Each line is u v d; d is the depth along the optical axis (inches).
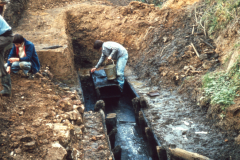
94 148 140.5
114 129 173.3
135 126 204.7
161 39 282.0
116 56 239.1
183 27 279.3
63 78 231.5
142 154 169.9
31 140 115.5
